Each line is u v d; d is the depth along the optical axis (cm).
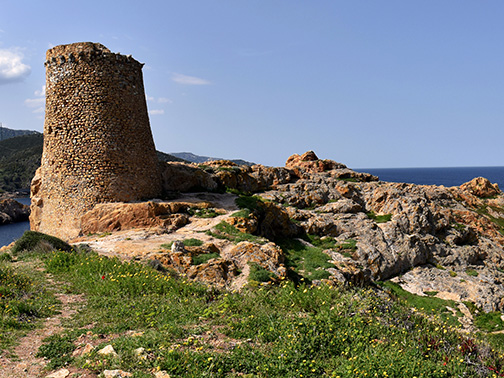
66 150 2603
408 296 2906
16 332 920
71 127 2600
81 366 739
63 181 2595
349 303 1066
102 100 2608
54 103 2653
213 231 2477
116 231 2484
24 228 8344
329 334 864
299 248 2995
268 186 4222
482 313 2738
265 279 1891
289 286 1266
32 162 17538
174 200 2994
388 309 1134
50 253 1783
